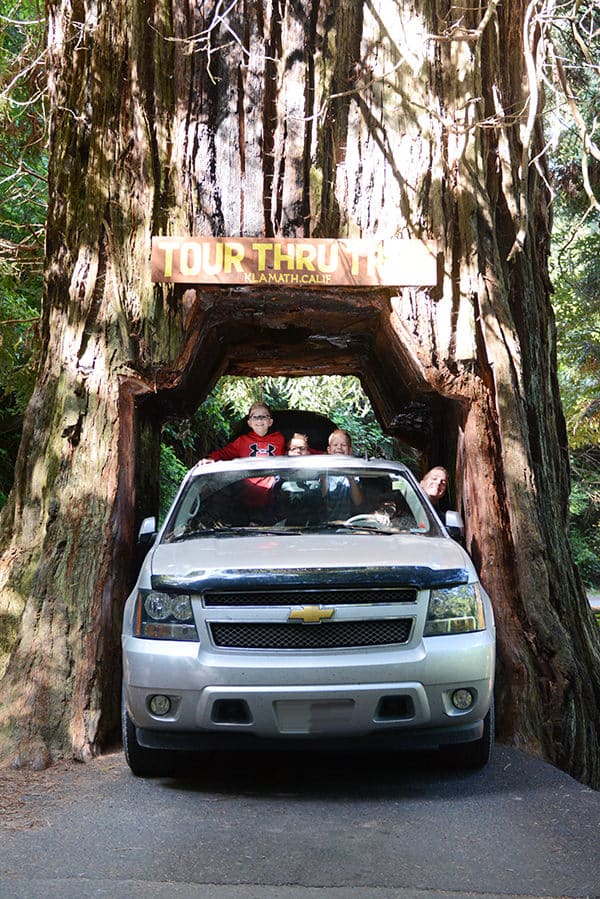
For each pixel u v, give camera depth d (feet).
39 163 40.65
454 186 26.68
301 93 26.27
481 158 27.07
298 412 35.24
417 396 30.91
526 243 28.25
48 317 26.61
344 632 17.62
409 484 23.61
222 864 13.71
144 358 25.21
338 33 26.63
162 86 26.17
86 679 22.95
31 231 37.29
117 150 26.12
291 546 19.56
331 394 54.54
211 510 22.67
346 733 17.35
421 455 36.52
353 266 25.50
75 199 26.45
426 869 13.50
